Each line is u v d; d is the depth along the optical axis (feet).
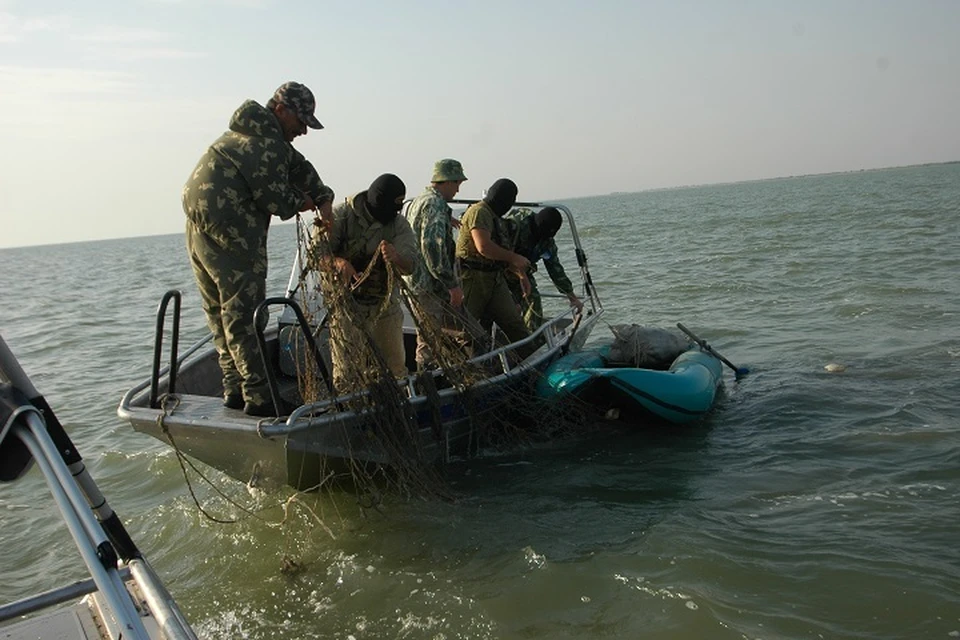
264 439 15.26
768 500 17.47
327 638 13.25
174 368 17.67
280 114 16.21
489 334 23.82
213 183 15.16
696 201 352.08
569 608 13.47
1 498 21.17
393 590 14.49
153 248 396.78
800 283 48.96
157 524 18.57
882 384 25.88
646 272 63.41
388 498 17.98
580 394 22.25
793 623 12.57
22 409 7.27
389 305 19.17
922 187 230.27
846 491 17.60
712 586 13.79
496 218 22.95
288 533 16.72
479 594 14.10
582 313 27.45
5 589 16.24
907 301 39.17
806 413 23.52
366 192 18.35
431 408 18.66
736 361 30.73
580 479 19.49
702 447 21.42
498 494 18.71
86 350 46.65
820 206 157.28
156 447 24.40
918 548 14.70
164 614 7.18
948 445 19.89
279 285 69.26
